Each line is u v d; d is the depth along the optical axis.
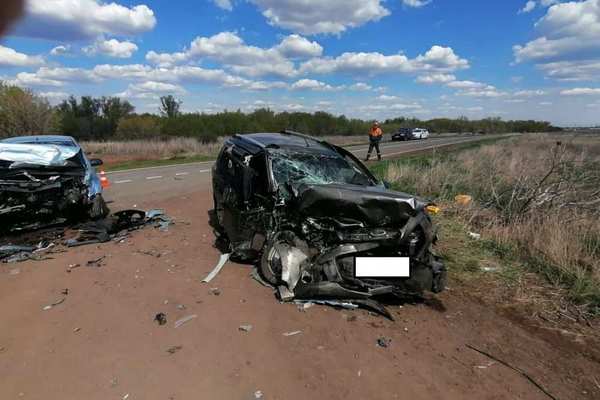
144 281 4.48
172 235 6.34
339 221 4.06
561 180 7.27
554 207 6.77
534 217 6.50
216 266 4.99
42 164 6.61
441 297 4.39
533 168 10.02
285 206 4.50
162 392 2.65
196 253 5.48
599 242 5.62
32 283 4.36
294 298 4.09
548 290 4.56
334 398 2.67
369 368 3.02
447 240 6.20
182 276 4.65
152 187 10.88
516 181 8.37
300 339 3.39
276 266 4.35
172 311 3.79
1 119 24.55
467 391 2.83
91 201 6.79
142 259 5.20
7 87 25.27
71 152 7.12
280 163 5.10
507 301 4.32
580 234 5.93
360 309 3.99
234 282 4.51
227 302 4.01
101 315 3.68
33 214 6.21
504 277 4.89
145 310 3.80
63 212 6.50
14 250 5.29
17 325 3.46
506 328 3.77
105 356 3.04
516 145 23.12
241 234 5.12
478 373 3.05
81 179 6.79
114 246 5.72
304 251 4.27
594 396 2.85
